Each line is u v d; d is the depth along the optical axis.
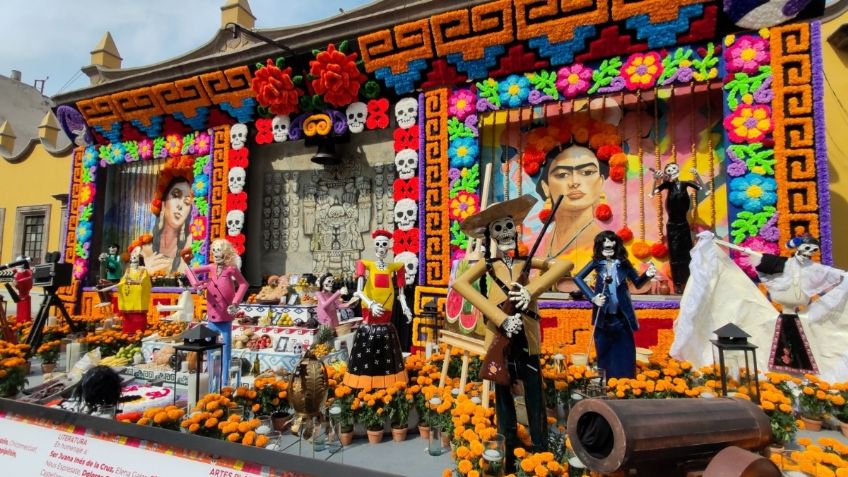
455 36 7.85
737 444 2.58
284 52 9.19
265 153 10.83
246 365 6.62
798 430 4.39
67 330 8.74
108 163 11.92
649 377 4.63
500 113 8.26
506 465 3.17
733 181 6.49
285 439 4.19
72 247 12.03
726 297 5.57
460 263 4.59
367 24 8.37
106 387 3.97
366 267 5.47
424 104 8.38
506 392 3.25
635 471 2.49
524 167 8.16
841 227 7.70
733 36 6.62
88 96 11.28
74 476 2.81
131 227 12.20
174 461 2.60
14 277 9.41
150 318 10.44
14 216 16.69
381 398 4.37
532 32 7.43
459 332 4.36
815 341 5.26
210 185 10.47
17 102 21.81
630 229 7.49
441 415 3.94
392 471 3.53
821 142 6.08
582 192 7.83
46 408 3.13
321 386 3.71
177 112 10.66
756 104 6.48
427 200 8.14
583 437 2.52
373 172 9.97
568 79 7.46
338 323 7.37
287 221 10.54
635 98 7.49
